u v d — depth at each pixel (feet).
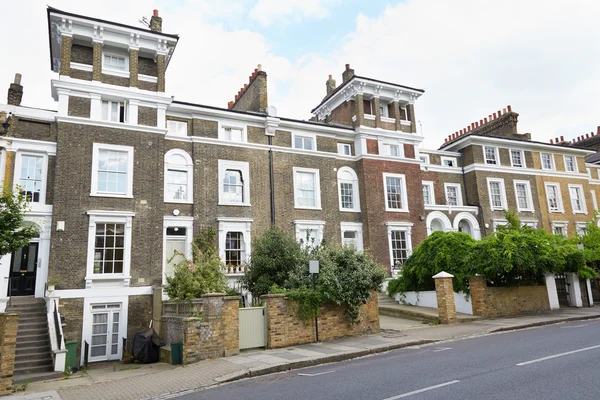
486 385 26.09
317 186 84.07
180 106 73.46
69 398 32.04
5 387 34.40
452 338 49.47
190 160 72.95
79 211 60.70
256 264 60.70
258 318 47.88
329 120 102.78
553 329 52.31
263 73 86.74
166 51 71.20
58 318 51.24
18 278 59.11
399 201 91.50
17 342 48.98
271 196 78.69
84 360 53.01
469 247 69.41
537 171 114.32
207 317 43.52
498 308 65.92
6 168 59.62
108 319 59.82
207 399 28.53
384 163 90.89
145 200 65.36
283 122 82.43
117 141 65.26
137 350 51.11
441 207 99.14
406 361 36.50
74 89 63.77
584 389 24.13
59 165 60.70
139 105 67.97
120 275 61.05
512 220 83.97
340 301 51.57
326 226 83.46
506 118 116.37
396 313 69.82
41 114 62.90
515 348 38.96
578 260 74.84
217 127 77.25
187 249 69.62
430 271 71.46
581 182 120.98
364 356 42.11
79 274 58.95
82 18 64.39
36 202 60.49
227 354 43.80
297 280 52.60
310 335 49.85
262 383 32.48
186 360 41.57
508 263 62.54
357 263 54.49
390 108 96.48
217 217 72.84
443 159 108.17
